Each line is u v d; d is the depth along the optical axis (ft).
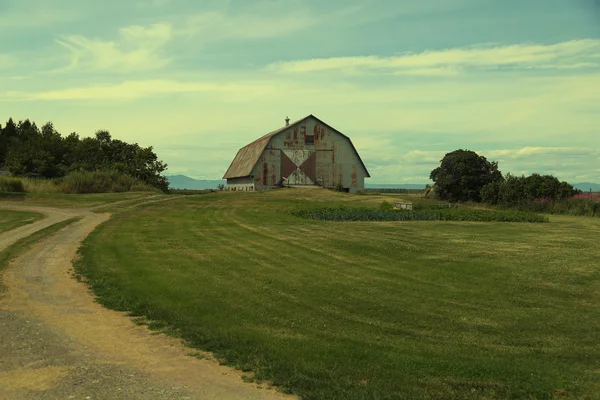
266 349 25.44
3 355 23.53
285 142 182.39
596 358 25.38
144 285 38.75
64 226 76.48
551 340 27.91
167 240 62.49
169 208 109.81
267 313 32.17
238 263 47.91
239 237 64.90
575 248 56.13
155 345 25.86
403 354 25.34
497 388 21.40
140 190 164.45
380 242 59.98
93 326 28.81
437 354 25.53
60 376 21.27
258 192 154.92
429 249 55.31
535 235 67.77
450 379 22.25
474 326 30.12
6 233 68.13
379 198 143.74
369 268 45.75
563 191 132.46
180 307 32.96
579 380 22.41
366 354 25.14
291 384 21.15
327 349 25.75
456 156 168.76
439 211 99.91
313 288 38.47
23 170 196.54
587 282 40.34
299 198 138.41
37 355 23.75
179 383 21.06
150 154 211.00
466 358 25.07
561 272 43.70
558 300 35.55
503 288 38.60
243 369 22.77
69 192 149.69
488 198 150.00
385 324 30.42
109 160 221.25
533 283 40.06
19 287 37.70
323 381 21.56
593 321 31.09
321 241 61.11
